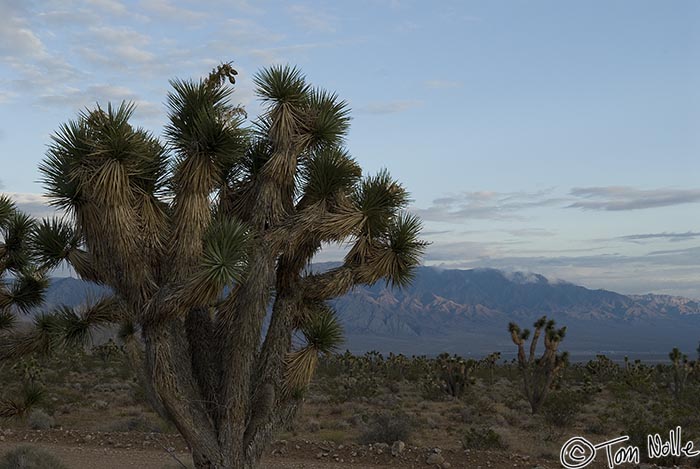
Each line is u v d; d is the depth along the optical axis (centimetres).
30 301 1014
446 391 3769
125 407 2848
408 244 880
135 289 741
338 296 856
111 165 729
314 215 809
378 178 888
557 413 2280
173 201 791
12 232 1022
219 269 698
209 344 808
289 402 830
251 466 788
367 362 5872
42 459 1319
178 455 1584
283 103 845
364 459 1529
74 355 4747
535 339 2791
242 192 882
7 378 2912
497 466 1448
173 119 794
